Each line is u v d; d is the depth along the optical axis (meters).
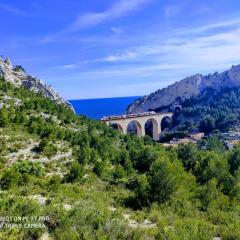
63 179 37.00
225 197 29.11
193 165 51.97
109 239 12.27
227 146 101.50
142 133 138.62
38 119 63.09
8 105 69.94
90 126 76.81
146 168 54.03
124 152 56.25
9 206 13.77
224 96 197.00
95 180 39.94
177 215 22.41
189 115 183.00
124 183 39.00
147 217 20.17
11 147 46.66
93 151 52.16
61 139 57.97
